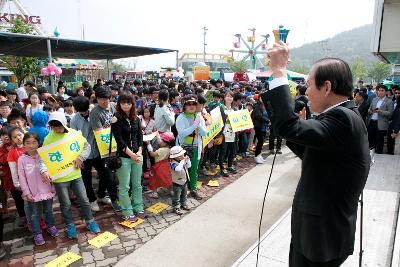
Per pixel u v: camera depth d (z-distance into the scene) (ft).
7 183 13.56
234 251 11.87
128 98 12.80
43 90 23.59
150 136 16.89
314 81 5.23
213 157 21.17
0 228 11.47
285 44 5.06
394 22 13.61
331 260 5.19
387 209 12.87
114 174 14.93
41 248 12.08
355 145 4.80
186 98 15.72
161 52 39.22
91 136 14.83
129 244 12.41
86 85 29.55
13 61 50.24
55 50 35.81
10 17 65.36
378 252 10.02
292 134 4.67
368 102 24.66
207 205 16.10
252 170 22.04
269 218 14.58
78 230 13.46
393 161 19.95
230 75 87.15
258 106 22.79
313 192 5.13
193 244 12.35
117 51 38.06
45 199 12.10
